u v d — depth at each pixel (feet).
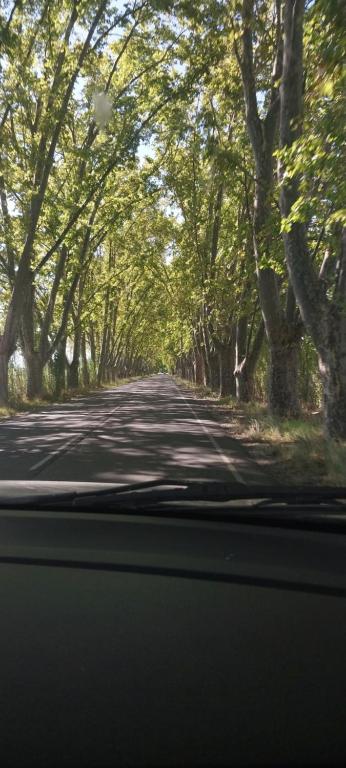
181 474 32.01
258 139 45.96
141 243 123.65
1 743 6.46
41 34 67.21
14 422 65.72
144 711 7.04
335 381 37.32
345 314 37.17
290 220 29.40
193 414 79.20
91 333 196.65
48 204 80.33
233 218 85.15
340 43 18.72
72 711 7.04
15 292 79.56
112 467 34.24
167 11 51.65
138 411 84.07
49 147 78.48
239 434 55.42
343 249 36.63
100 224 100.37
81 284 127.24
